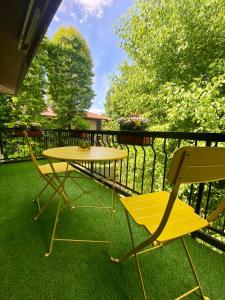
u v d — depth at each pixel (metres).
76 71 9.95
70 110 9.91
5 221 1.74
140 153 4.61
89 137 3.36
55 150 1.70
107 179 2.76
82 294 1.01
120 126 2.40
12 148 5.44
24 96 7.00
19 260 1.24
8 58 2.84
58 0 1.31
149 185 4.46
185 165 0.61
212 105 3.40
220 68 3.78
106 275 1.15
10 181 2.90
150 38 5.10
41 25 1.65
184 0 4.13
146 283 1.09
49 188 2.61
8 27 1.89
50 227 1.65
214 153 0.65
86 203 2.16
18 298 0.98
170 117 4.05
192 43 4.31
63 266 1.21
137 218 0.94
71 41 9.89
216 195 3.56
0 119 6.73
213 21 3.91
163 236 0.79
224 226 1.47
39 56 7.54
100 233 1.58
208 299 1.00
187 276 1.15
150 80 5.32
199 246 1.45
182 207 1.06
